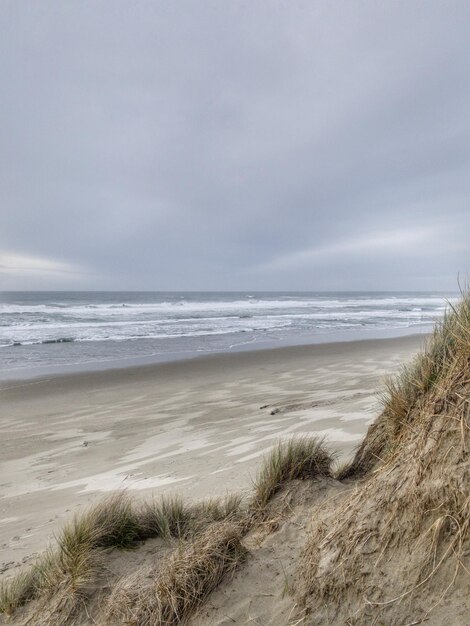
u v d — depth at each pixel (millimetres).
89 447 7648
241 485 4230
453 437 2025
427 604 1763
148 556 2969
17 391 12844
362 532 2131
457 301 3035
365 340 23312
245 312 46844
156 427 8594
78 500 4961
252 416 8516
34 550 3670
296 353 18734
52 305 54531
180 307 54094
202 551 2631
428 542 1888
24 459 7270
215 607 2324
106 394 12273
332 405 8375
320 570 2172
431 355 3033
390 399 3242
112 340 24234
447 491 1911
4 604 2797
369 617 1875
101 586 2699
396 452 2488
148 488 4934
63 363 17391
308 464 3400
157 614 2357
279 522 2930
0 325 30750
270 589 2334
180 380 13812
